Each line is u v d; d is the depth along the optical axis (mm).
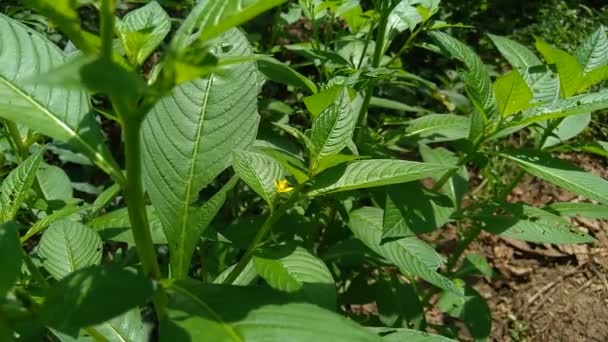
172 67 187
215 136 308
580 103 423
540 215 477
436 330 688
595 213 492
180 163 298
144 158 294
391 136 579
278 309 232
